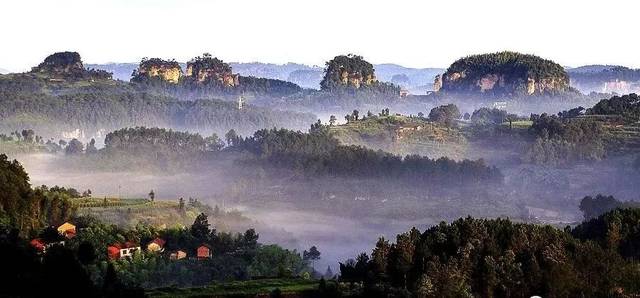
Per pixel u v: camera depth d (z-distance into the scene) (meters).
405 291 190.88
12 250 195.25
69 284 183.38
